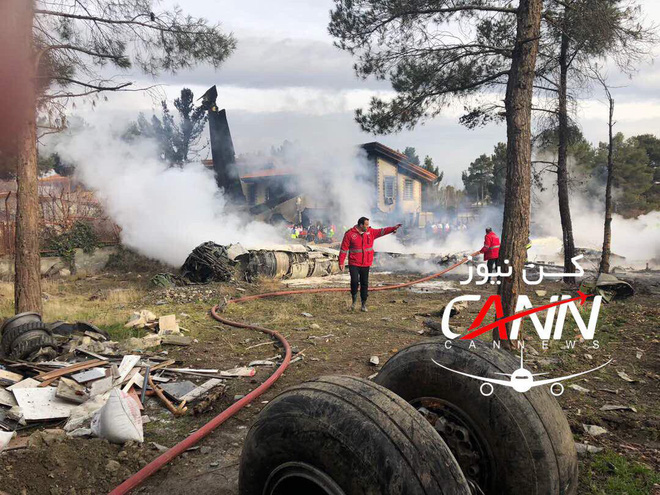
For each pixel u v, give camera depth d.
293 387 2.13
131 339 7.20
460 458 2.41
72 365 5.65
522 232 6.36
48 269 17.80
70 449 3.69
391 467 1.74
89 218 19.70
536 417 2.34
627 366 6.09
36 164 8.19
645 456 3.75
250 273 15.06
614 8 8.98
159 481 3.49
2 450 3.65
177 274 16.11
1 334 6.62
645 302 10.65
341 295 12.46
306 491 2.01
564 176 13.70
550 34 10.76
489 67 10.48
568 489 2.34
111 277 17.45
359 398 1.95
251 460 2.07
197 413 4.68
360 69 10.24
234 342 7.62
